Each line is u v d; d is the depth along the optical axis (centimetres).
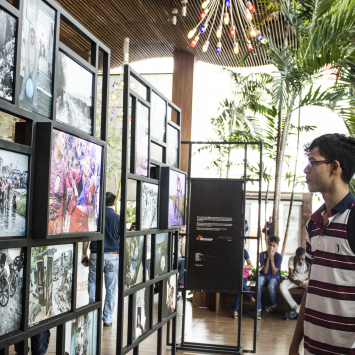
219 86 1590
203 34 983
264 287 662
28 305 186
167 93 1548
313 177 169
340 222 159
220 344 480
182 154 1088
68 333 221
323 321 159
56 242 208
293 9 673
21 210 184
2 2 166
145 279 325
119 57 1210
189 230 472
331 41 596
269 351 463
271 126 848
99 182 250
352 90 576
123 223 288
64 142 209
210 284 464
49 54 204
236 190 471
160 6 864
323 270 161
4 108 169
